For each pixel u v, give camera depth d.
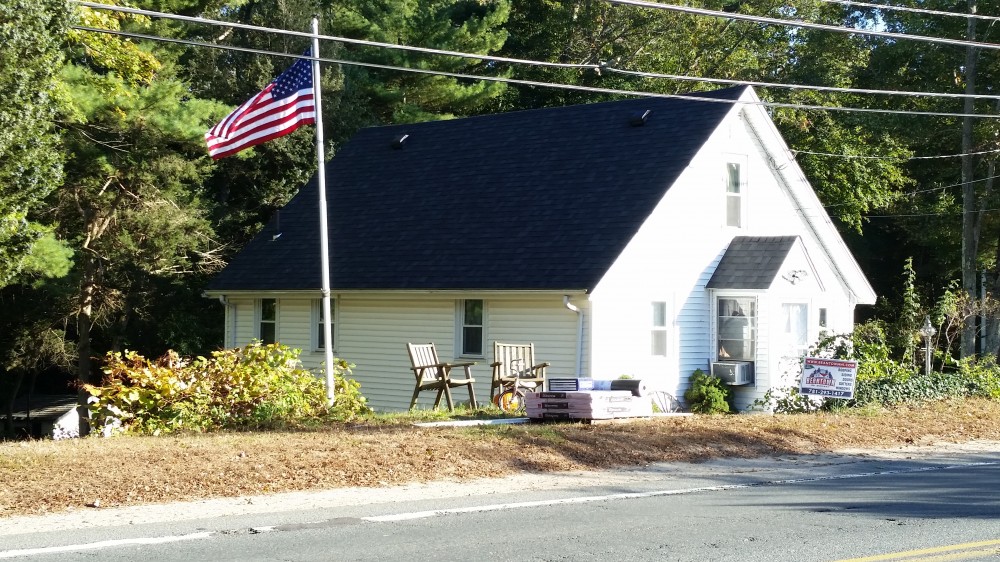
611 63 45.94
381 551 8.81
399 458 13.61
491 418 18.81
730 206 26.59
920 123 40.34
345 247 27.47
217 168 35.81
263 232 29.84
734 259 25.92
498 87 45.03
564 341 23.22
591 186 25.52
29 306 32.53
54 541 9.12
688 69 45.75
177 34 32.09
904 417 20.92
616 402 18.39
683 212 25.00
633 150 26.16
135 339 34.97
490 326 24.44
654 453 15.55
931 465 15.71
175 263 32.88
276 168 37.47
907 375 23.98
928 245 44.94
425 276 25.00
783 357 23.86
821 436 18.16
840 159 41.84
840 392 21.08
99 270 31.67
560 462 14.42
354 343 26.78
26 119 14.98
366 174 30.22
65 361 34.81
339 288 26.08
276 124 19.36
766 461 15.75
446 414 19.33
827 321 28.92
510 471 13.73
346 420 17.89
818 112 42.84
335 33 41.88
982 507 11.30
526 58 46.19
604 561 8.47
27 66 14.99
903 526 10.09
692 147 25.16
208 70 35.97
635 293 23.73
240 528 9.80
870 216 47.50
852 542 9.27
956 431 19.98
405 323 25.89
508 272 23.83
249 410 16.98
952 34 38.34
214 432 15.80
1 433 37.56
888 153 42.44
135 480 11.62
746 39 46.03
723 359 25.62
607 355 23.06
